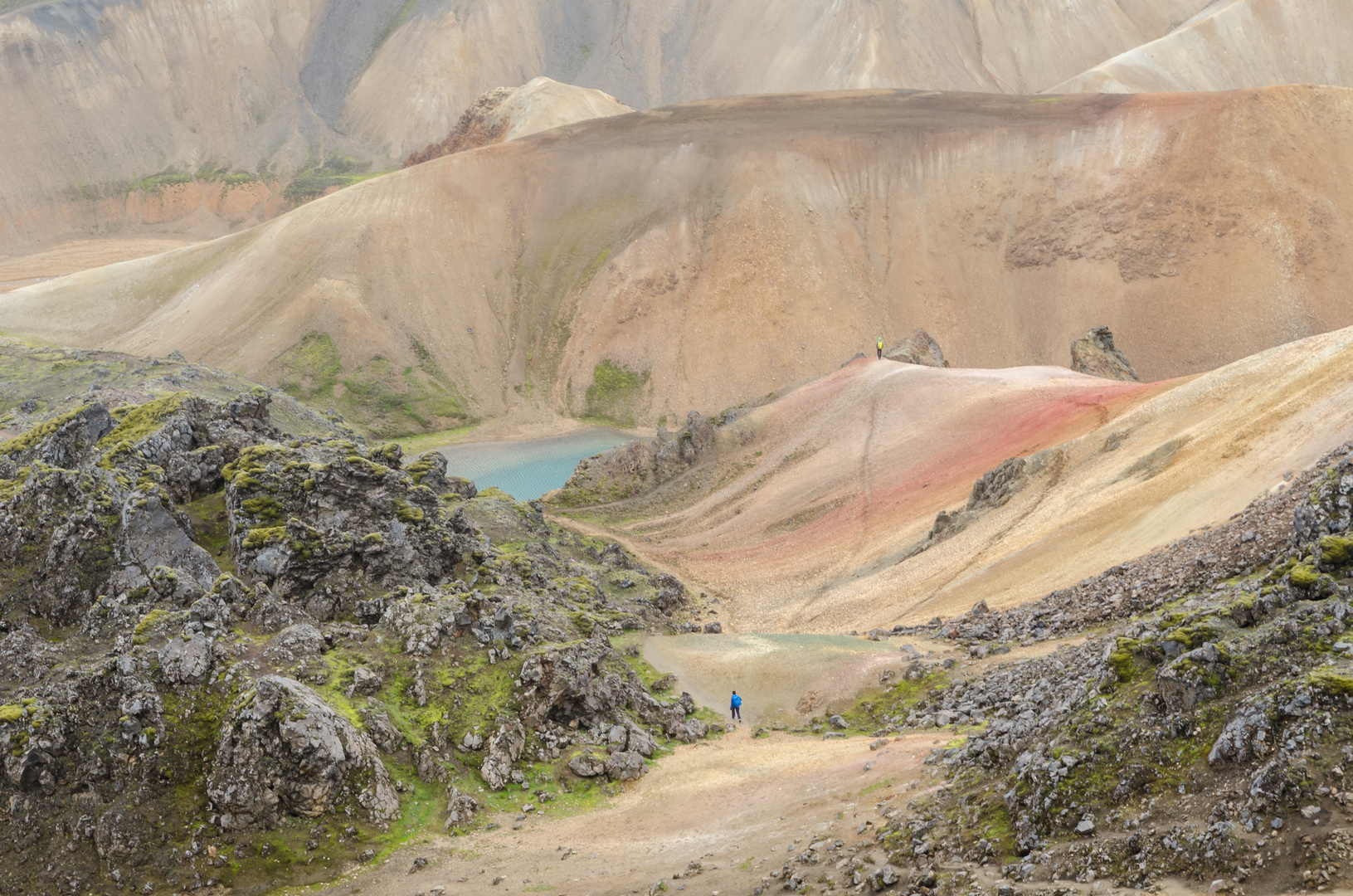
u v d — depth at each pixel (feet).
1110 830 71.31
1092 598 160.56
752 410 434.71
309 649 135.74
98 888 107.45
